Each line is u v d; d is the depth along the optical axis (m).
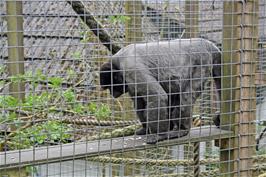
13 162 3.15
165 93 3.87
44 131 4.79
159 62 3.94
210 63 4.16
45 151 3.42
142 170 5.94
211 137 3.96
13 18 4.79
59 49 4.95
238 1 3.95
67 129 4.73
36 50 4.88
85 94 5.21
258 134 5.71
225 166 4.08
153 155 6.20
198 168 4.68
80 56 5.25
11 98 4.49
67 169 5.34
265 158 5.21
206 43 4.16
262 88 4.62
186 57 4.05
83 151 3.46
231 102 4.02
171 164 5.46
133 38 5.75
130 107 5.70
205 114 4.62
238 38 3.97
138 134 4.04
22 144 4.45
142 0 5.14
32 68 5.02
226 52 4.00
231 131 4.04
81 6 5.14
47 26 5.05
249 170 4.12
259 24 4.60
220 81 4.19
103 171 5.52
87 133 4.96
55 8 5.24
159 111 3.83
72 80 5.20
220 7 4.41
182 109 3.97
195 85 4.10
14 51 4.87
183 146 6.13
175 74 3.97
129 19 5.57
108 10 6.03
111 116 5.23
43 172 5.36
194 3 4.74
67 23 5.61
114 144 3.71
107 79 3.99
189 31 4.79
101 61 5.06
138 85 3.85
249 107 4.07
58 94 4.75
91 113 5.03
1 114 4.57
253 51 4.04
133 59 3.87
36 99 4.58
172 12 5.07
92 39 5.57
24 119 4.71
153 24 5.13
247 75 4.03
